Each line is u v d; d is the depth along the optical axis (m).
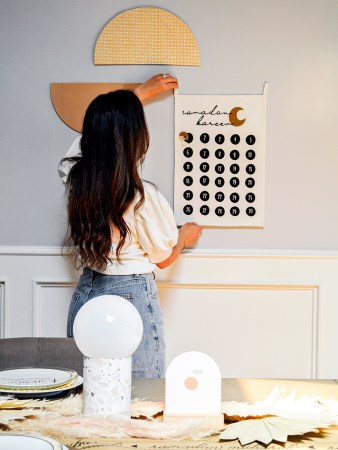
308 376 2.79
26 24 2.74
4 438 0.95
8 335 2.78
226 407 1.15
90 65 2.75
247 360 2.79
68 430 1.04
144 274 2.17
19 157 2.78
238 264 2.76
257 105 2.73
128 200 2.04
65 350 1.73
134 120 2.07
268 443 1.00
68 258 2.76
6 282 2.77
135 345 1.12
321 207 2.77
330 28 2.73
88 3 2.73
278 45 2.74
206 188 2.75
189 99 2.73
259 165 2.74
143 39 2.72
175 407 1.11
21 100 2.76
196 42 2.72
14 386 1.26
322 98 2.75
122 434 1.04
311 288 2.77
